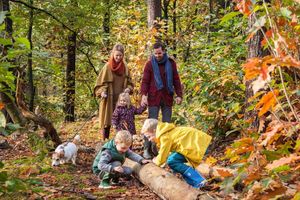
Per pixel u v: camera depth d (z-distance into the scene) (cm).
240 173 297
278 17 287
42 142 659
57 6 1380
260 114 288
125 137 529
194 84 761
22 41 319
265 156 311
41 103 1950
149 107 715
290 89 335
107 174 533
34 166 593
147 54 1080
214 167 528
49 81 2217
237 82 709
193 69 785
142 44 1089
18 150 737
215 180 523
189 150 497
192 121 802
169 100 717
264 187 276
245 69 273
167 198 452
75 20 1420
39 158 620
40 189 345
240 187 420
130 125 709
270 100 280
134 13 1293
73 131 1145
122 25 1209
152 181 493
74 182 557
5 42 320
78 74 1828
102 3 1691
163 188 461
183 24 1623
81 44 1814
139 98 1102
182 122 805
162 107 721
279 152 293
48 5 1367
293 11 279
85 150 760
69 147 644
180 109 841
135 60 1072
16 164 627
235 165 306
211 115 725
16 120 697
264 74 247
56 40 1675
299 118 285
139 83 1093
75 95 1819
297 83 337
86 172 621
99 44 1642
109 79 744
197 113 759
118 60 747
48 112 1916
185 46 1149
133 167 568
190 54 1086
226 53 793
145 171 526
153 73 711
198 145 500
